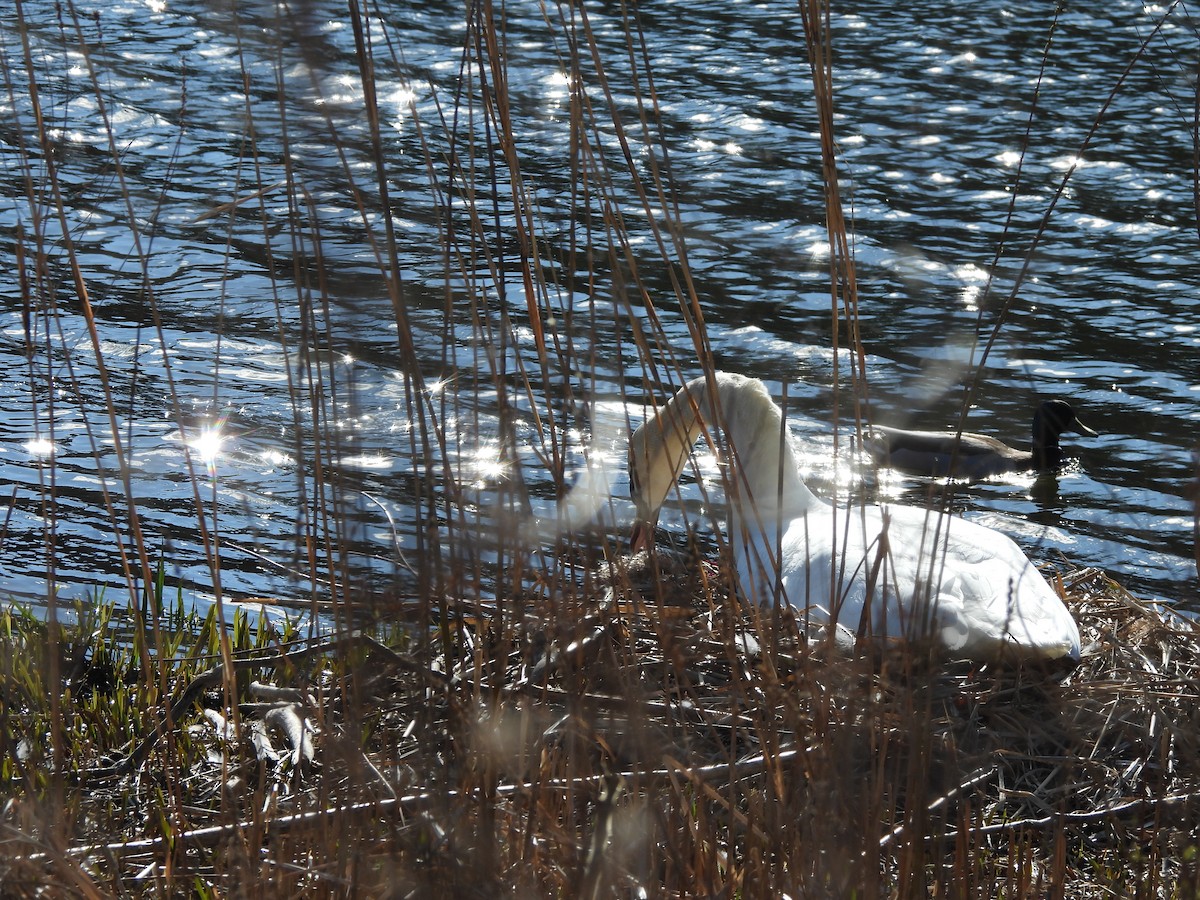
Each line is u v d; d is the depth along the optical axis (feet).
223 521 35.55
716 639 19.44
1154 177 67.41
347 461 13.06
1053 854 17.89
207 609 29.53
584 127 14.24
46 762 19.22
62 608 26.86
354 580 13.57
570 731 14.39
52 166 15.38
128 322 48.67
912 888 14.60
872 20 97.91
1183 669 22.82
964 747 19.81
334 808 15.34
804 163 65.72
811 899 13.76
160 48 80.53
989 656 21.35
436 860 12.71
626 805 15.19
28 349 16.33
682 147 58.70
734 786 14.82
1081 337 50.55
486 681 15.28
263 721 20.81
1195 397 46.60
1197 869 14.75
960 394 46.16
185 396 43.14
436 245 15.14
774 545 23.88
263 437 40.68
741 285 49.26
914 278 14.97
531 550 14.56
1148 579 34.76
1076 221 61.57
